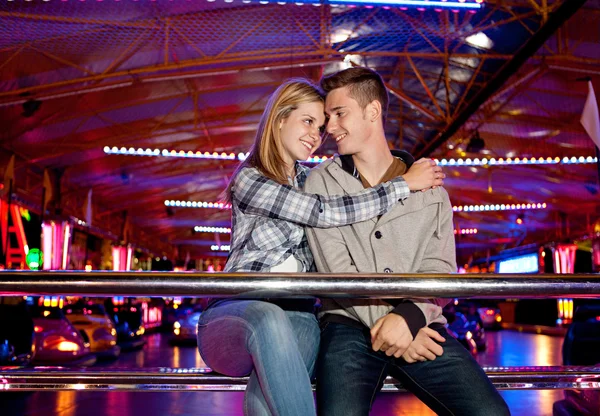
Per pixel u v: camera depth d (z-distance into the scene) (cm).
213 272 144
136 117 1673
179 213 3133
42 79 1285
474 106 1372
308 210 199
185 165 2281
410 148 2356
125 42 1196
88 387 154
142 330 1600
